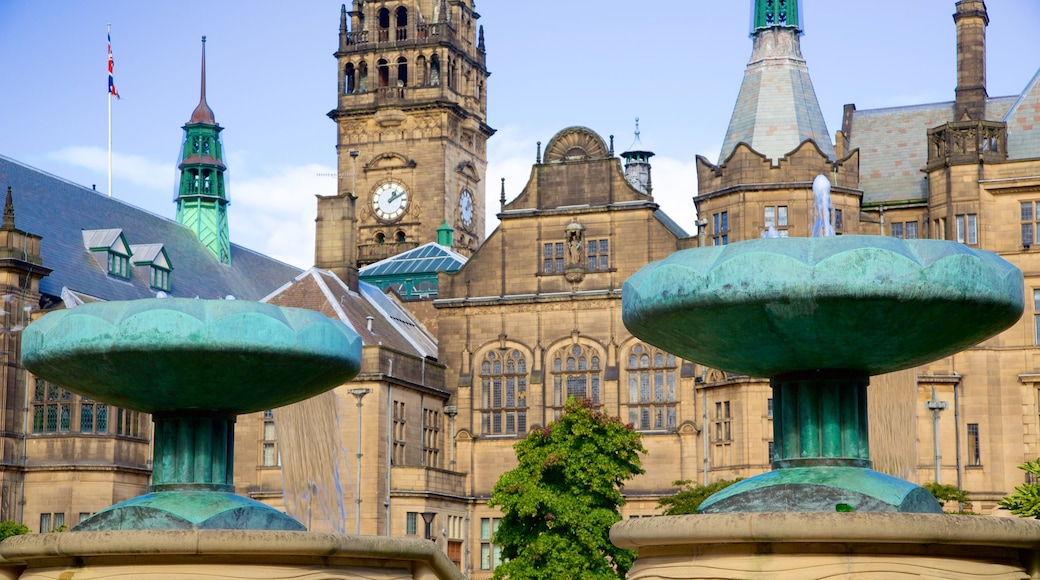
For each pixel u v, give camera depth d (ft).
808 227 267.39
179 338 105.19
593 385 288.10
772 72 279.49
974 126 262.88
